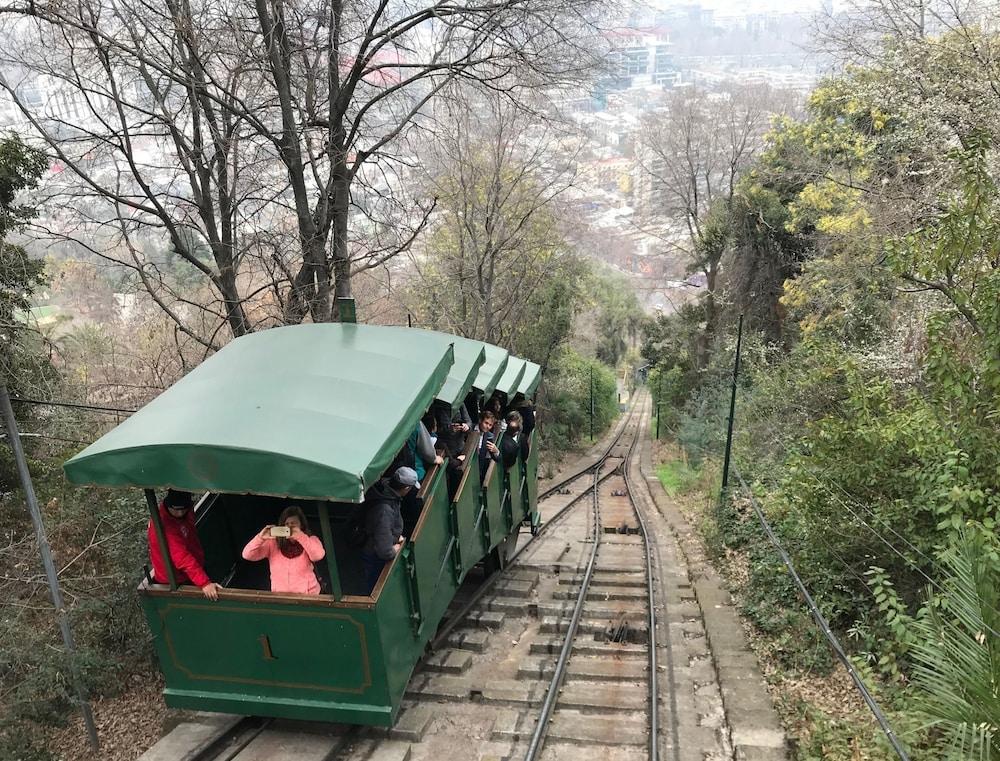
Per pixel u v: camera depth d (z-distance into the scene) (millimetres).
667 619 9961
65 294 20328
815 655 7957
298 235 13328
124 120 10773
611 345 63219
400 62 13195
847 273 16656
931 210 12727
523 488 13039
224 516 7410
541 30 12211
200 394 6449
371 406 6258
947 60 12461
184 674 6477
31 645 7254
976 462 6938
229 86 12070
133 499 9531
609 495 25984
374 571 6566
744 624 9430
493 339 28797
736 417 19797
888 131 17984
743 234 29047
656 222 42781
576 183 25453
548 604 10367
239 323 12898
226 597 6152
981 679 5137
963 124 11695
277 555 6297
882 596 6547
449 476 8602
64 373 12898
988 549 5496
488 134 22703
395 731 6773
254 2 11266
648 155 37344
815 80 21375
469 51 12164
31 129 10617
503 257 26375
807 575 9109
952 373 7090
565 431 40531
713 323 34312
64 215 11461
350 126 13523
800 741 6461
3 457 9898
